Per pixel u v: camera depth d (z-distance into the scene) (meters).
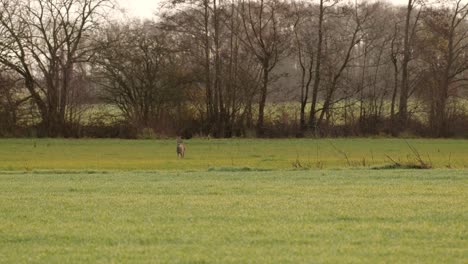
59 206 53.66
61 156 148.62
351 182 73.56
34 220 47.28
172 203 55.12
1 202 56.19
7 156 148.00
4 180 80.19
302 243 39.12
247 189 65.94
